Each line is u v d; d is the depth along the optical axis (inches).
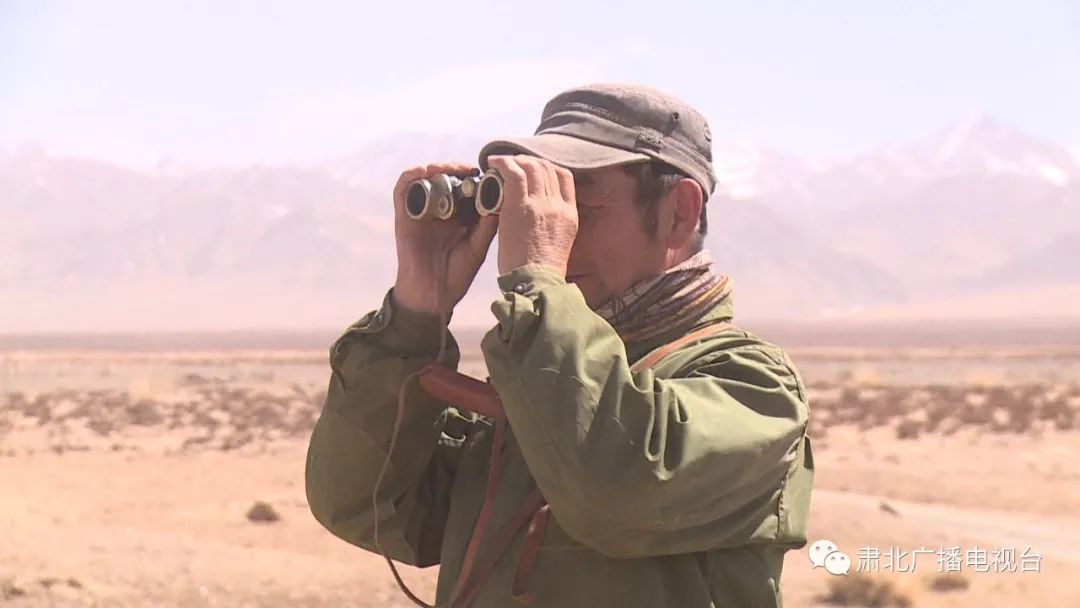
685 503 114.7
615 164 128.8
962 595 673.6
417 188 138.6
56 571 626.5
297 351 6973.4
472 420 154.5
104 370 4579.2
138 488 1125.1
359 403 143.3
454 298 140.3
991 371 4291.3
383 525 148.6
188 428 1934.1
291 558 733.3
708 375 125.7
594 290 134.6
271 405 2527.1
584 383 113.1
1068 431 1796.3
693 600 120.9
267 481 1199.6
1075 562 764.0
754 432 117.6
